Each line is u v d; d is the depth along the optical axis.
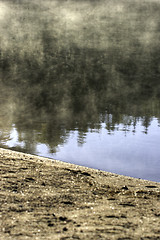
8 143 14.12
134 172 10.95
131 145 14.39
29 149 13.25
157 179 10.38
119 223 4.54
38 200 5.45
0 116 20.67
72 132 16.80
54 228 4.23
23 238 3.84
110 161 12.12
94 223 4.49
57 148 13.57
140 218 4.83
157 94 32.12
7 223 4.29
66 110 23.69
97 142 14.80
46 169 8.09
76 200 5.69
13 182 6.43
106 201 5.77
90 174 8.42
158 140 15.41
